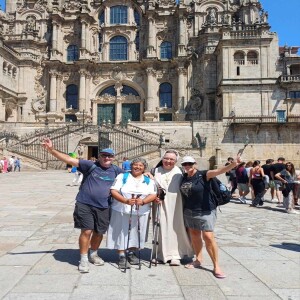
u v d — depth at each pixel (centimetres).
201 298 588
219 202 752
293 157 4875
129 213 758
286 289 636
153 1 6350
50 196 2000
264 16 5416
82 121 5641
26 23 6575
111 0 6519
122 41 6525
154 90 6231
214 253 716
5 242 960
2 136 4897
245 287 643
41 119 6091
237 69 5228
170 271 729
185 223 765
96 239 767
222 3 6303
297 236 1122
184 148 4719
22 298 580
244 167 1983
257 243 1007
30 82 6159
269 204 1942
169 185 787
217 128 5038
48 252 860
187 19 6316
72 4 6562
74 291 611
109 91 6469
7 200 1814
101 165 766
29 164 4462
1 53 5522
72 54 6488
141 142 4750
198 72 6047
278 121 4988
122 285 643
